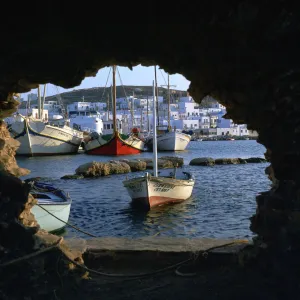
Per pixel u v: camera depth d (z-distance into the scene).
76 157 57.06
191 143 100.56
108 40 6.96
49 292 6.41
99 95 184.00
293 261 5.88
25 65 7.03
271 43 6.13
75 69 7.29
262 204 6.77
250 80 6.62
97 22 6.73
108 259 8.08
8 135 8.08
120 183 32.31
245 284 6.69
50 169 44.09
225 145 92.88
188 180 23.25
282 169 6.29
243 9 5.93
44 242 7.05
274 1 5.82
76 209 21.88
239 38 6.36
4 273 6.21
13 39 6.65
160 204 21.83
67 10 6.54
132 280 7.31
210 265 7.70
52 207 15.98
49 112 119.94
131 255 8.07
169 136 67.62
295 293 5.81
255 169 42.72
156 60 7.30
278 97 6.21
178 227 17.77
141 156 58.62
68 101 178.50
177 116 118.38
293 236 5.91
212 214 20.09
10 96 7.54
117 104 133.75
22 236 6.59
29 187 6.84
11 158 7.91
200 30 6.62
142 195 21.28
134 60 7.32
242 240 8.46
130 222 18.80
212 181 33.16
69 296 6.64
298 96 5.95
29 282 6.30
